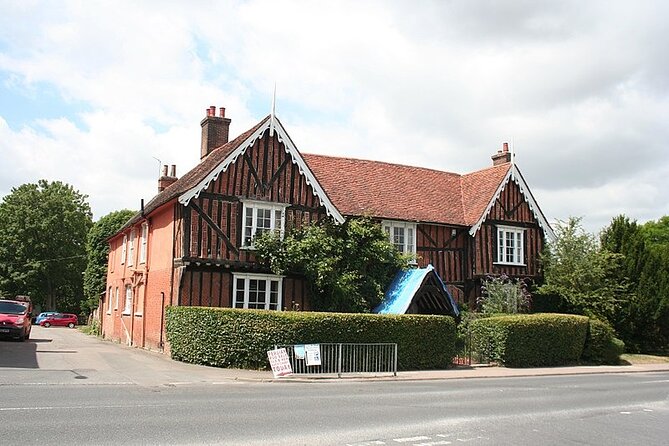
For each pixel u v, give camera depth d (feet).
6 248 211.20
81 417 32.14
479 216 98.12
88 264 203.00
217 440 27.86
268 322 62.08
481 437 31.24
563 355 82.79
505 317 79.46
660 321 102.22
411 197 99.35
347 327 64.75
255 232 77.41
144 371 57.31
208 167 77.87
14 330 84.43
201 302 72.79
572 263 98.27
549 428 34.78
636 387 59.00
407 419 35.86
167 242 78.89
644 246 104.22
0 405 35.04
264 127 78.84
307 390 49.44
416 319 69.92
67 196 224.74
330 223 80.18
